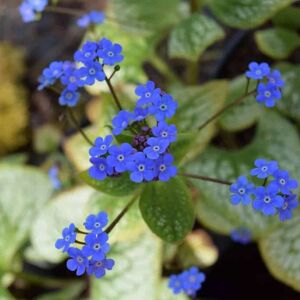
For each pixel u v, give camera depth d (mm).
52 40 388
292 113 268
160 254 260
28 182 297
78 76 194
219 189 254
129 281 259
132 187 213
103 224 177
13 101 365
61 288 322
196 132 207
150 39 290
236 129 265
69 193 279
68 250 175
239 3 263
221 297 294
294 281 247
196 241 271
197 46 262
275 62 303
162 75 333
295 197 182
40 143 335
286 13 282
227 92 256
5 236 289
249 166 257
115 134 185
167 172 179
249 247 293
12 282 317
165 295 263
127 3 292
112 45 193
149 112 183
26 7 259
